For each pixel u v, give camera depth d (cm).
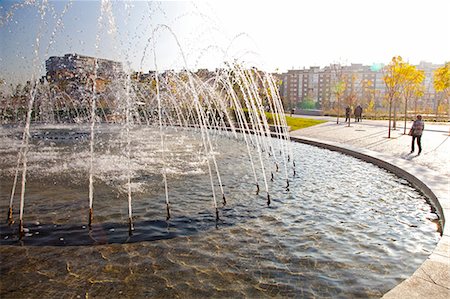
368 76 11844
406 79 2352
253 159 1327
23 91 2617
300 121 3556
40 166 1088
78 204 712
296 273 457
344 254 518
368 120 4194
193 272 454
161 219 643
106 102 2895
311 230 611
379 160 1223
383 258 509
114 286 417
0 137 1936
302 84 12062
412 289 378
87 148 1512
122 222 623
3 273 441
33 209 680
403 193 865
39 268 456
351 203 777
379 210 731
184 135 2195
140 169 1062
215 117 2547
